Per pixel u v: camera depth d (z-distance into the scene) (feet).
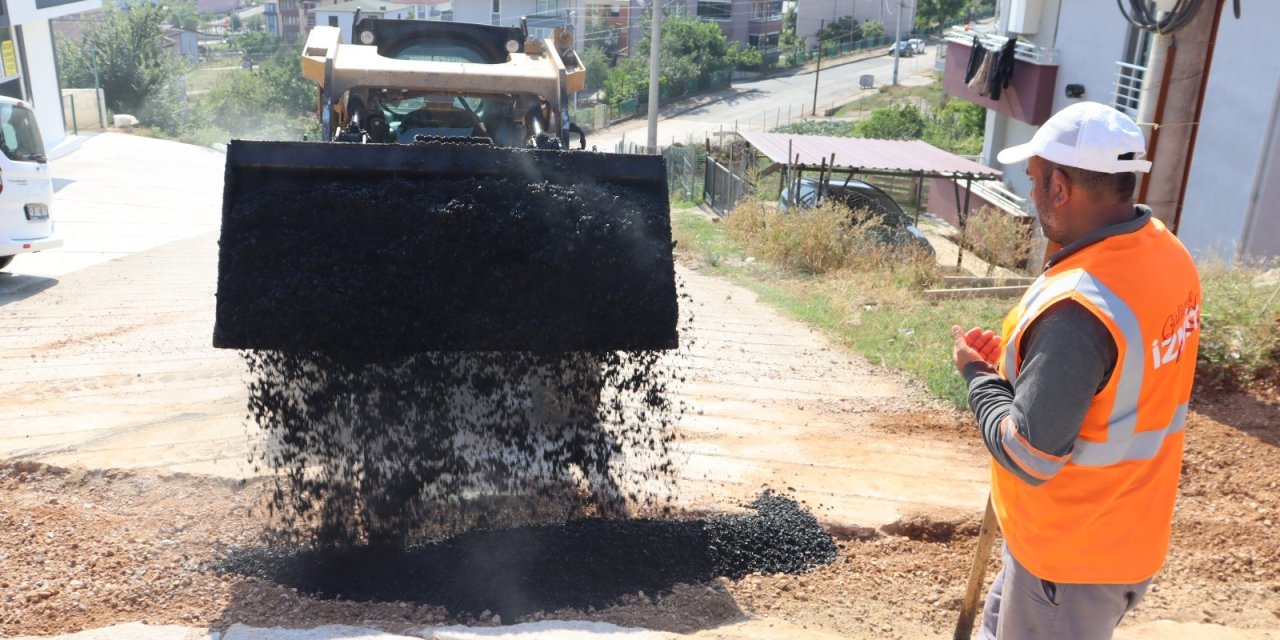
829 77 220.84
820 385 20.84
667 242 12.76
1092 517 7.28
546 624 10.33
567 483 14.15
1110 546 7.35
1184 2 21.50
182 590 11.19
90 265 35.14
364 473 12.85
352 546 12.26
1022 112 59.11
